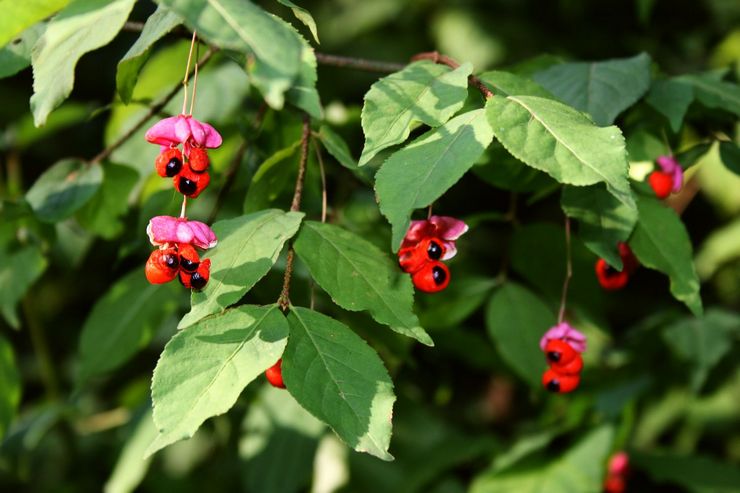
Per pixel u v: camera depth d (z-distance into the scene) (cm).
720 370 53
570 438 50
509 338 45
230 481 56
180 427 33
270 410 49
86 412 60
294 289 42
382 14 69
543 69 43
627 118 42
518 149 34
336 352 34
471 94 39
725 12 63
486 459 52
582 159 34
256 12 33
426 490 52
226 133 46
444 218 38
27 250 44
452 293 45
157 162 36
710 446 58
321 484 51
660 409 55
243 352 34
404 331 35
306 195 43
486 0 68
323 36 69
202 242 35
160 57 46
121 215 44
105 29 34
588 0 65
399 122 35
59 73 34
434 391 54
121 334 45
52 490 54
